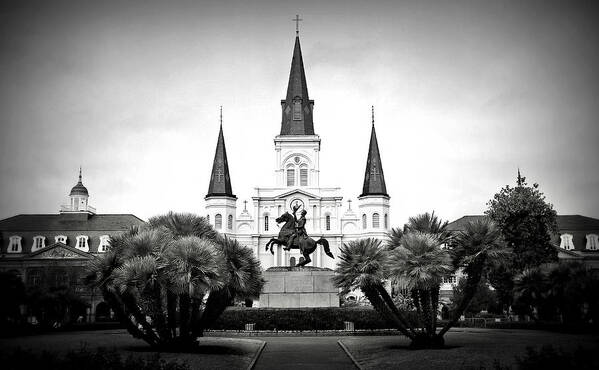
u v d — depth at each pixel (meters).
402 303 32.25
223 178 96.69
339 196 96.88
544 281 35.81
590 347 20.83
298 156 100.56
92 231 85.62
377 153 97.62
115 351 16.31
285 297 32.53
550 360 14.41
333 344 26.39
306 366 20.83
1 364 14.23
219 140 98.81
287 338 29.11
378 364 20.17
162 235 21.69
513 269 44.69
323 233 95.25
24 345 23.66
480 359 19.19
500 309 59.94
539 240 47.22
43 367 14.32
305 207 96.25
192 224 24.23
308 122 102.25
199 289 20.28
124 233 23.58
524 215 47.19
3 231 84.25
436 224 24.56
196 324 22.62
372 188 95.69
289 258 93.94
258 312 31.44
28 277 77.75
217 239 24.02
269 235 94.94
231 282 22.17
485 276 46.34
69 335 31.72
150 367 15.36
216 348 23.47
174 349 22.34
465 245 22.91
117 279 20.28
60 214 87.38
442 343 23.22
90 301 64.19
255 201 96.69
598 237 81.69
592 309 33.78
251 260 23.27
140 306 24.72
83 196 90.50
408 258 21.94
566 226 83.56
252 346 25.03
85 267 22.41
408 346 23.81
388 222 95.94
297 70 104.06
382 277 22.67
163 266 20.11
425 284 21.81
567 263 35.62
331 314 31.31
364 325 31.30
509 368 15.80
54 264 73.69
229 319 31.56
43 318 42.03
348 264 23.12
